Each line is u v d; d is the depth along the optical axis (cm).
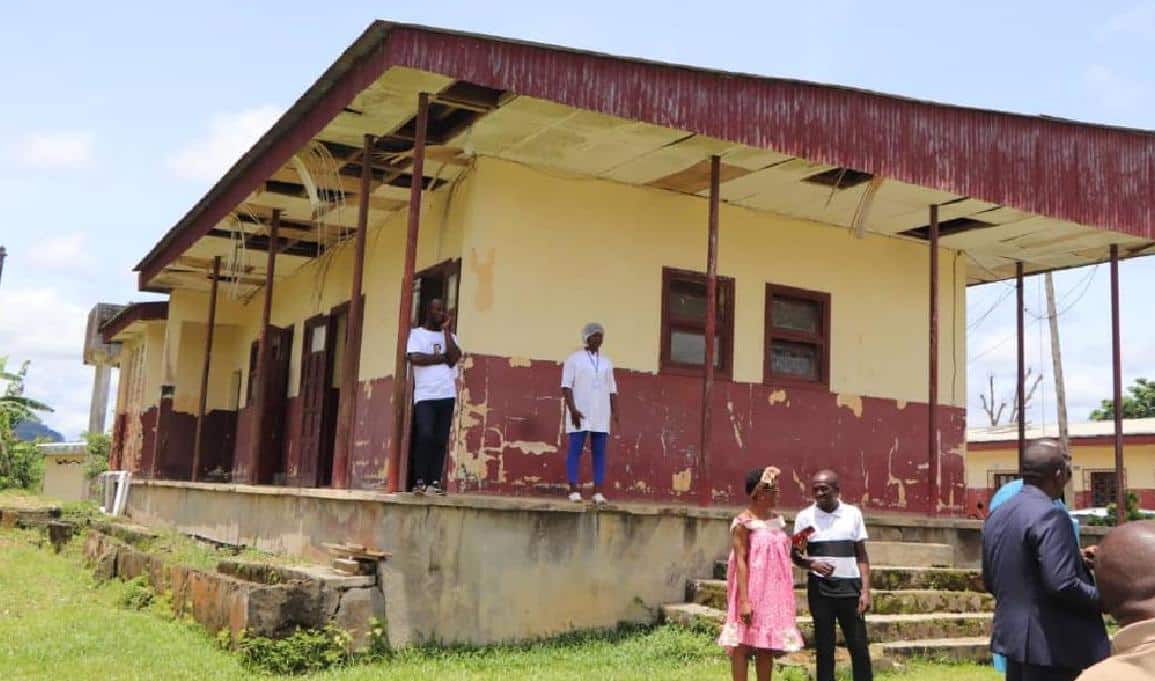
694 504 1102
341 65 890
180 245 1476
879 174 1016
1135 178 1212
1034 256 1359
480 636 821
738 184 1103
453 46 826
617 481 1068
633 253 1104
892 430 1239
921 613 905
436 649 790
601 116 909
